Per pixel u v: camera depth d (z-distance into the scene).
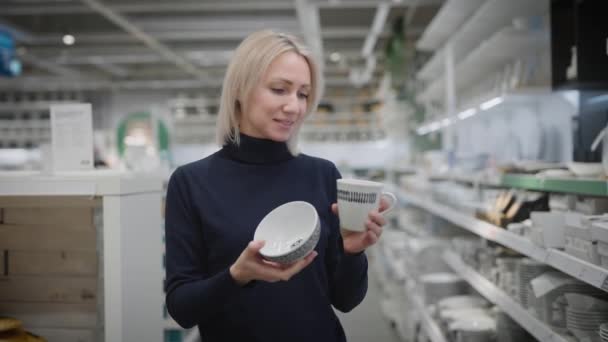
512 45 2.89
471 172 2.96
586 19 1.97
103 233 1.40
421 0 5.57
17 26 7.75
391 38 6.50
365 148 12.23
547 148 3.03
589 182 1.43
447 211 2.98
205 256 1.18
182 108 12.13
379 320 4.50
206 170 1.21
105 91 13.29
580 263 1.30
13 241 1.48
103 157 5.40
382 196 1.08
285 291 1.15
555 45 2.18
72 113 1.58
